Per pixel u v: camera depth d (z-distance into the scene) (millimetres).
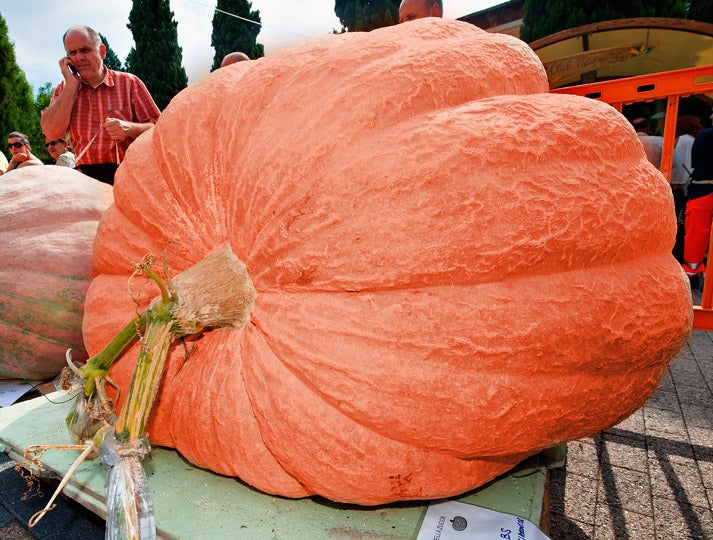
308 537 1384
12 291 2221
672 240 1523
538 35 8773
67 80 3314
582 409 1347
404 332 1221
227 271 1468
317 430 1280
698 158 3811
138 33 17500
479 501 1555
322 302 1305
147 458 1741
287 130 1397
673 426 2602
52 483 2107
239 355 1458
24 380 2600
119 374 1621
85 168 3555
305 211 1307
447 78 1384
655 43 5594
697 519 1912
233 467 1464
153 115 3729
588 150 1326
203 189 1569
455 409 1226
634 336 1322
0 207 2338
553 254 1235
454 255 1212
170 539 1393
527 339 1214
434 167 1223
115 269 1751
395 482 1312
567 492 2094
